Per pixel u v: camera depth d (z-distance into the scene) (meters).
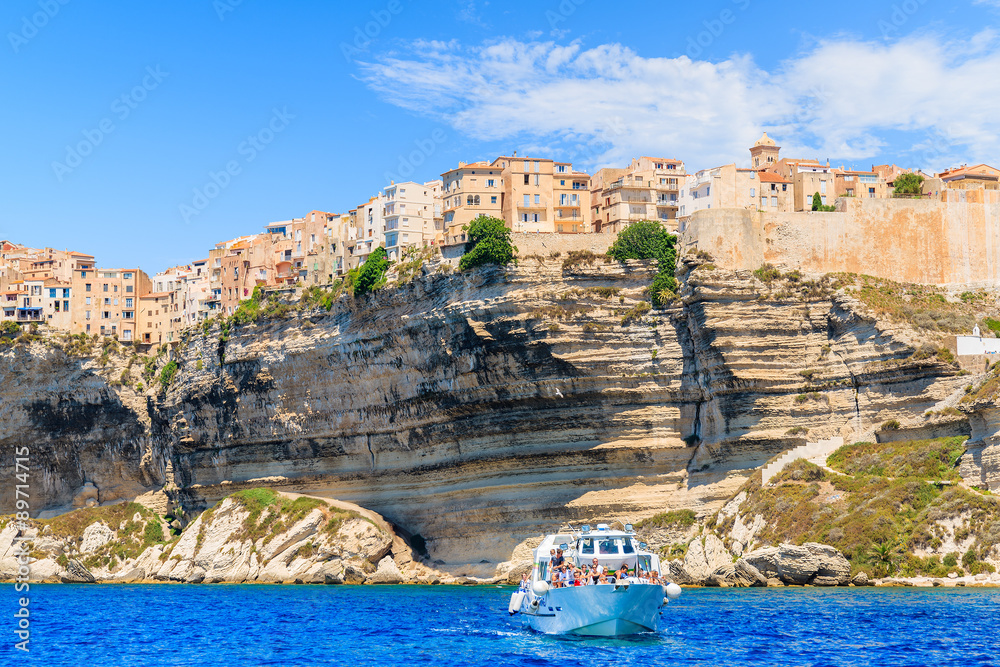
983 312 107.94
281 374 132.25
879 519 85.62
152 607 93.38
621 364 108.25
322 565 119.81
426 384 117.25
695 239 107.69
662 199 142.62
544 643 61.44
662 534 103.56
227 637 70.06
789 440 102.38
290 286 135.12
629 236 110.69
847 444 100.44
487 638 64.75
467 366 112.69
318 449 130.88
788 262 109.12
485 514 114.81
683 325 107.69
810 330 105.50
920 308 105.69
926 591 77.00
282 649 63.88
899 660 53.59
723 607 72.81
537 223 138.12
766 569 87.81
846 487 92.06
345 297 124.38
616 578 60.06
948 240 113.88
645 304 109.25
